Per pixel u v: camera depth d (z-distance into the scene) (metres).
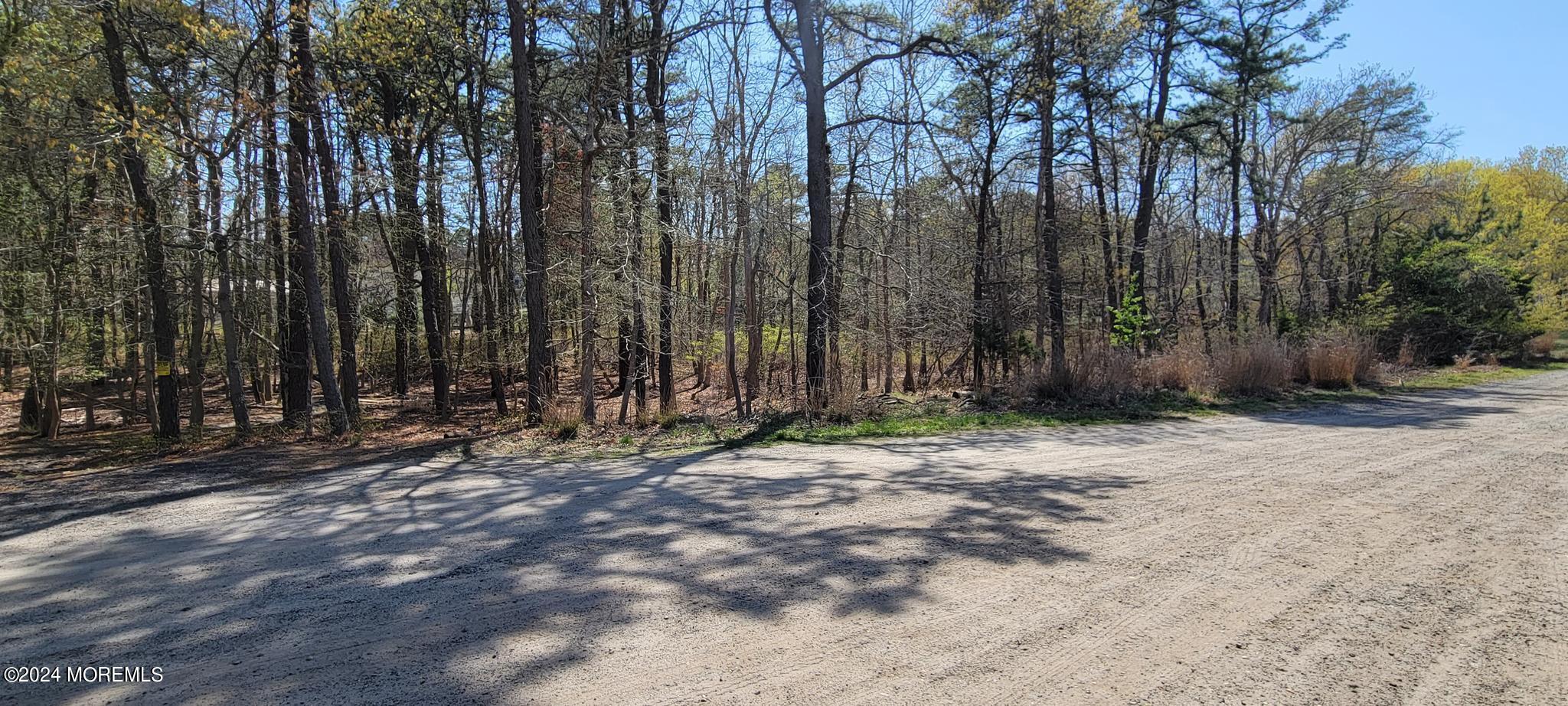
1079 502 6.62
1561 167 47.88
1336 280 28.84
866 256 22.12
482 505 7.11
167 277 13.80
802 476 8.19
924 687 3.26
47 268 14.67
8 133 12.59
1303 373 18.50
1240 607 4.10
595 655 3.59
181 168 12.88
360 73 16.41
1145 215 22.83
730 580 4.63
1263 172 29.73
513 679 3.35
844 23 15.59
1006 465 8.71
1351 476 7.61
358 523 6.49
